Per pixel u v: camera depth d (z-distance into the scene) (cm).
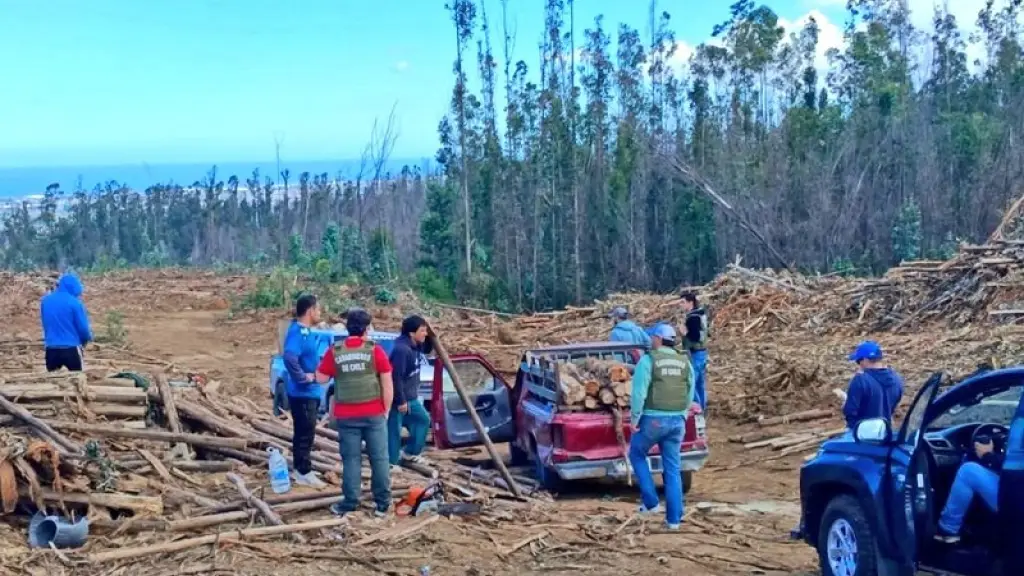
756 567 845
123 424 1089
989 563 639
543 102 6009
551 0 6138
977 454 695
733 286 2800
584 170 5916
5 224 8506
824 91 6406
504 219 5653
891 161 5291
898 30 6456
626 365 1123
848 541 735
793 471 1284
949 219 4881
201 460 1091
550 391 1126
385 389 939
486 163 5944
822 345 2161
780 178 5241
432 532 907
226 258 7762
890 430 702
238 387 2002
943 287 2339
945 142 5375
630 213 5534
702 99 6406
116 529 852
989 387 664
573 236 5641
